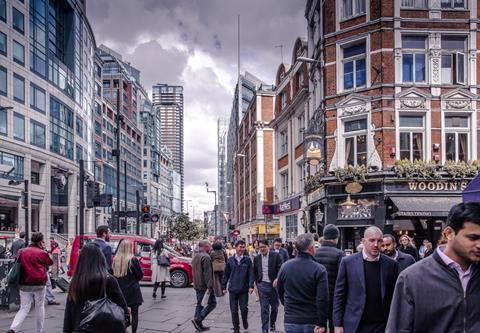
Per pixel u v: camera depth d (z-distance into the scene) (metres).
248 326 10.30
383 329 5.12
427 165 21.09
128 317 5.21
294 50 34.62
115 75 100.44
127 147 99.00
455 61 21.81
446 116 21.86
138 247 19.08
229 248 22.12
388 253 6.96
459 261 2.82
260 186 49.00
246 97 93.00
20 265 8.16
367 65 22.33
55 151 50.78
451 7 21.97
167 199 158.50
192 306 13.28
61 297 14.89
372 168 21.75
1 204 42.84
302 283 5.75
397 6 21.84
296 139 33.31
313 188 25.69
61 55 55.25
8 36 42.00
